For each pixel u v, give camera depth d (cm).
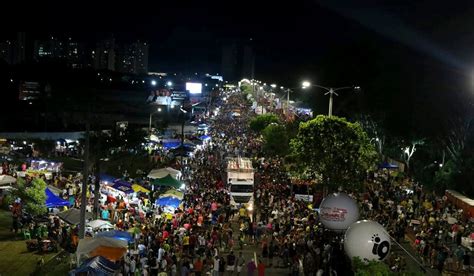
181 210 4003
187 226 3488
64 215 3331
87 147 3023
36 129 9225
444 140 6575
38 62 17225
